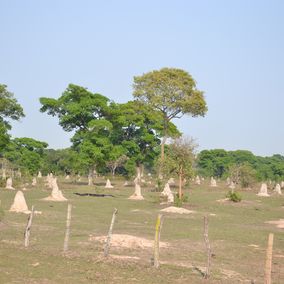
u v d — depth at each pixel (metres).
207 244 17.84
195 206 45.38
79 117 75.31
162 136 87.00
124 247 21.91
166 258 20.33
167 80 80.69
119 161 95.75
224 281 17.05
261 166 130.75
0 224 27.11
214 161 127.75
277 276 18.64
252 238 27.69
